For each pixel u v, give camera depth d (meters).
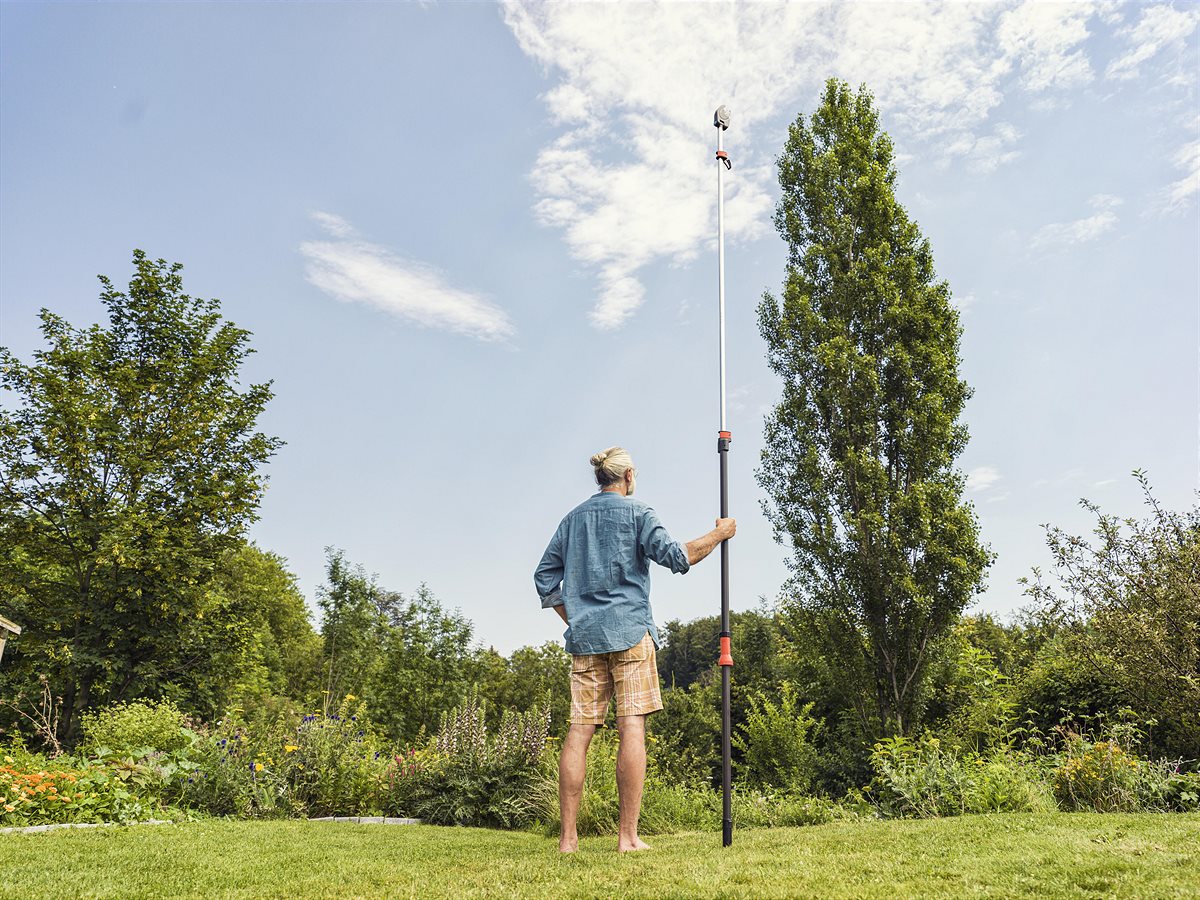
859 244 13.17
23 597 15.88
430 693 18.77
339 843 3.92
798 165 14.04
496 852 3.41
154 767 6.49
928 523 11.09
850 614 11.48
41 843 3.61
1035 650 11.46
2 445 15.65
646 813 5.66
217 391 17.02
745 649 18.16
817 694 14.19
